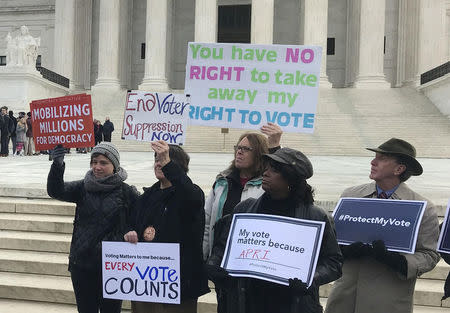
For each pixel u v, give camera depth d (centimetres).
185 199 432
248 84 539
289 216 377
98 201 484
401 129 3200
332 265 369
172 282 436
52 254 766
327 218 375
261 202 394
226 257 381
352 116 3434
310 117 526
